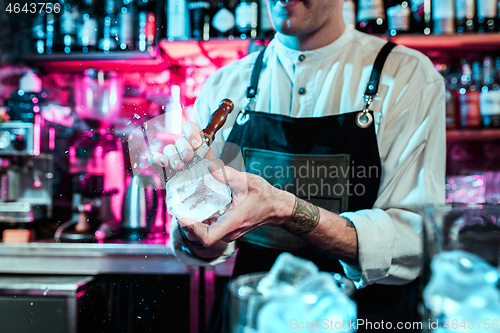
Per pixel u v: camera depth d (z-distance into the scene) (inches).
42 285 54.6
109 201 70.3
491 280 14.1
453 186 76.4
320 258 37.1
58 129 83.3
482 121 74.1
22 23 80.1
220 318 36.2
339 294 14.1
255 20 73.6
